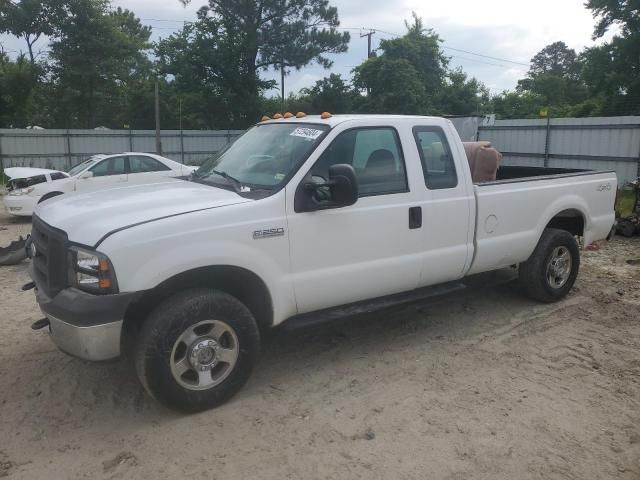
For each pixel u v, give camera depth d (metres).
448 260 5.07
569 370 4.67
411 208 4.75
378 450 3.53
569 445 3.61
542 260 5.99
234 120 37.44
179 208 3.85
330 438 3.66
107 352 3.57
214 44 35.59
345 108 36.44
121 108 38.72
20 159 25.73
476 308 6.12
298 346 5.12
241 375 4.06
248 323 4.01
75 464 3.40
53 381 4.42
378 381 4.45
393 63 34.28
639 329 5.58
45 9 32.94
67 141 26.55
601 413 4.00
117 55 35.78
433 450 3.54
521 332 5.47
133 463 3.40
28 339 5.25
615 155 16.39
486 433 3.73
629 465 3.42
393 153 4.75
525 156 19.03
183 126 38.28
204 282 4.03
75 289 3.61
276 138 4.72
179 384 3.80
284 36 35.84
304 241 4.20
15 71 31.75
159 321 3.67
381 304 4.79
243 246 3.92
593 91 28.20
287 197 4.13
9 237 10.72
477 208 5.23
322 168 4.34
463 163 5.17
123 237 3.52
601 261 8.32
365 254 4.54
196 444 3.59
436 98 37.47
